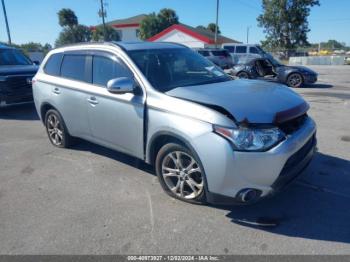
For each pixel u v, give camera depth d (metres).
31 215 3.41
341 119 7.09
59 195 3.83
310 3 45.19
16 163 4.89
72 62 4.78
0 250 2.85
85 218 3.32
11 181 4.26
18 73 8.27
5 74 8.03
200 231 3.05
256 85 3.81
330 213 3.30
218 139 2.92
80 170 4.54
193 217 3.27
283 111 3.05
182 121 3.18
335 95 10.66
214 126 2.95
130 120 3.77
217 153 2.93
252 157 2.83
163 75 3.85
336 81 15.16
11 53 9.43
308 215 3.27
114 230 3.10
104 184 4.07
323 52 53.53
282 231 3.03
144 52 4.11
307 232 3.00
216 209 3.40
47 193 3.89
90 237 3.00
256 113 2.94
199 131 3.03
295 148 3.01
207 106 3.10
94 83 4.34
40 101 5.36
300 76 12.73
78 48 4.73
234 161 2.87
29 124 7.28
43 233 3.08
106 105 4.07
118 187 3.98
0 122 7.54
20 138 6.17
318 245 2.81
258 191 2.95
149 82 3.65
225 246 2.83
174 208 3.45
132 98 3.70
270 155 2.84
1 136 6.34
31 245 2.91
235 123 2.90
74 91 4.59
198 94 3.31
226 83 3.90
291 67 13.01
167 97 3.40
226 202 3.07
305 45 47.88
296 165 3.16
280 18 46.16
